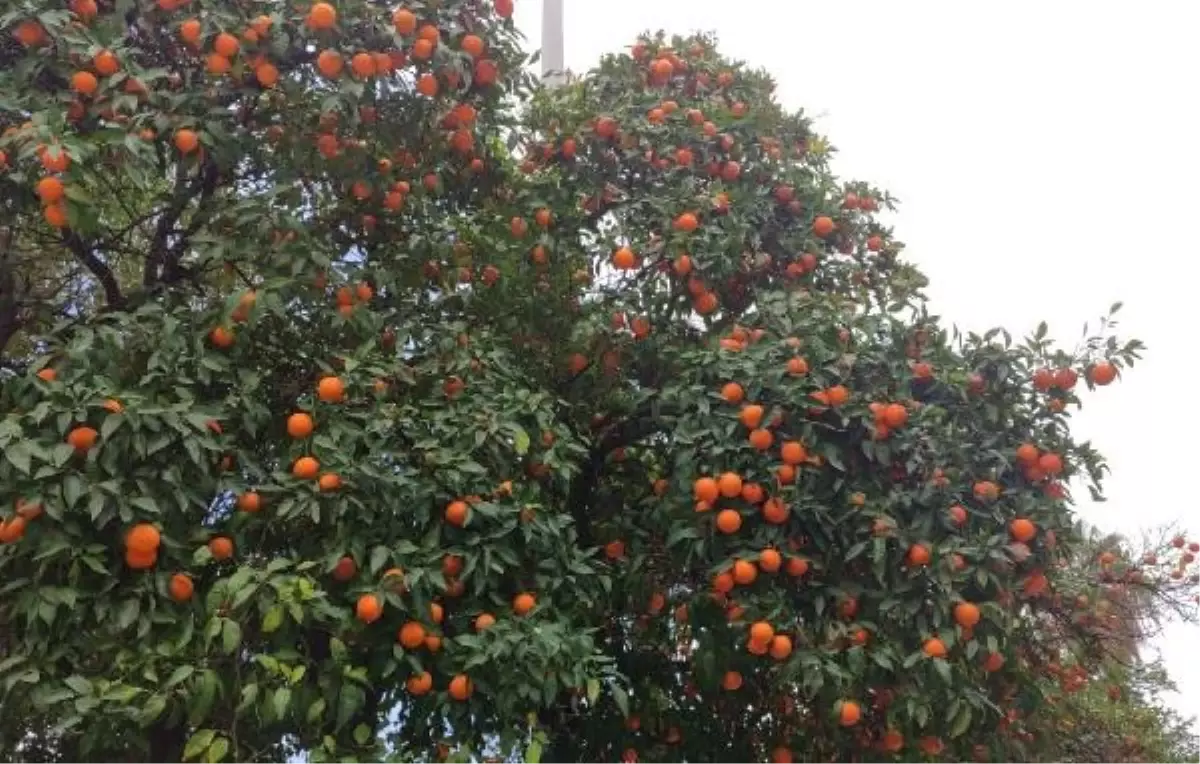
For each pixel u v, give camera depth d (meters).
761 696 5.19
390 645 3.88
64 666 3.48
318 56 4.35
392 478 3.93
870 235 6.30
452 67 4.44
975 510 4.59
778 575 4.63
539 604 4.07
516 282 5.29
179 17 4.24
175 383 3.80
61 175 3.65
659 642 5.45
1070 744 7.47
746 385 4.68
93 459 3.44
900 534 4.42
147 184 4.39
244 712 3.71
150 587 3.49
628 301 5.40
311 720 3.52
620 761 5.30
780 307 5.05
